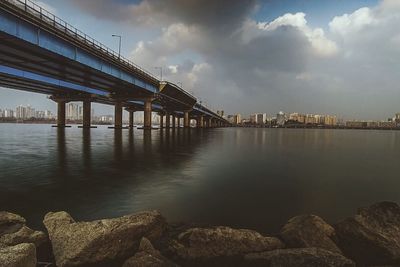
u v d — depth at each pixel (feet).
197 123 616.80
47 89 297.12
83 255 23.07
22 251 21.11
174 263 22.62
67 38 135.33
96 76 199.31
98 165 82.12
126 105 505.66
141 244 25.14
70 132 268.62
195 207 42.65
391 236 26.20
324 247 26.18
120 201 45.24
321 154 132.77
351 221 29.04
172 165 84.69
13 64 160.45
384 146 202.80
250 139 244.01
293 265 21.53
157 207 42.37
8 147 127.95
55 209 40.70
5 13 99.96
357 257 26.25
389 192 56.95
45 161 87.86
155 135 248.52
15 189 52.13
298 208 43.68
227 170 77.61
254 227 34.94
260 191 54.03
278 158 110.42
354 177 72.90
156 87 297.94
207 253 25.30
